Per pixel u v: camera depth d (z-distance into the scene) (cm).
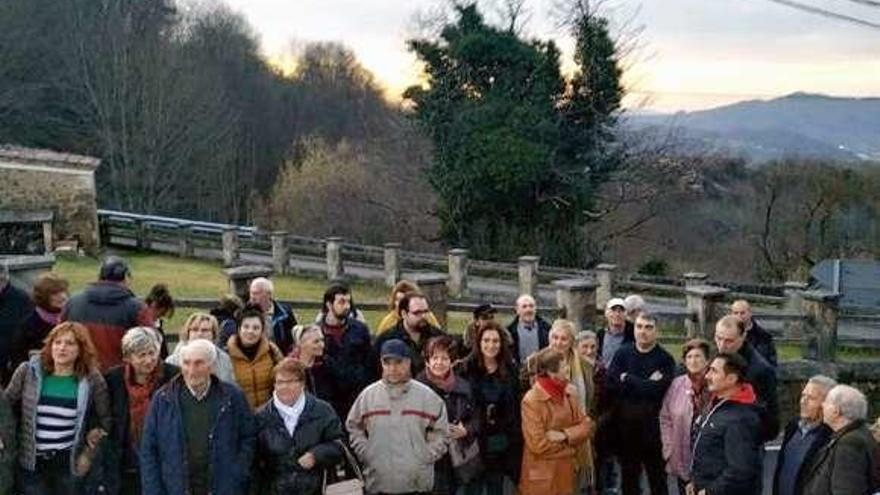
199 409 623
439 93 3216
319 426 644
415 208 3866
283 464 636
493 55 3169
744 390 670
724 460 658
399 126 4112
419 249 3822
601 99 3281
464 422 739
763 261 3756
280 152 6078
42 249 2470
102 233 2894
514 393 766
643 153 3447
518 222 3164
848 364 1387
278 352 745
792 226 3672
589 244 3262
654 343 824
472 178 3083
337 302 807
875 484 624
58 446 655
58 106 4503
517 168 3025
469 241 3156
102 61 4497
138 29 5147
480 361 765
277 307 877
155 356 664
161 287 829
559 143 3206
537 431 734
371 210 4016
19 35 4350
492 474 768
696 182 3894
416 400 691
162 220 2778
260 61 7106
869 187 3547
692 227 4041
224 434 624
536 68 3195
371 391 694
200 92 5066
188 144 4759
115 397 671
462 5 3250
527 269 2173
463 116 3138
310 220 4059
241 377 719
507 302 2111
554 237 3136
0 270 771
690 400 774
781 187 3697
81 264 2412
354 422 694
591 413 824
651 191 3491
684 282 2294
